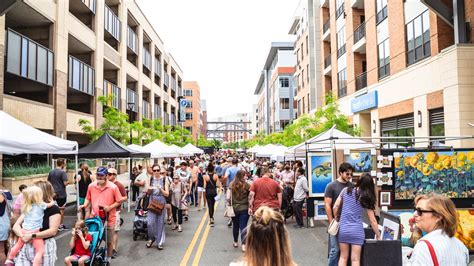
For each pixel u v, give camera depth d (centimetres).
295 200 1141
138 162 3152
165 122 5366
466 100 1394
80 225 612
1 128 697
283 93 6794
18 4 1667
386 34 2155
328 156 1159
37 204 528
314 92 3834
